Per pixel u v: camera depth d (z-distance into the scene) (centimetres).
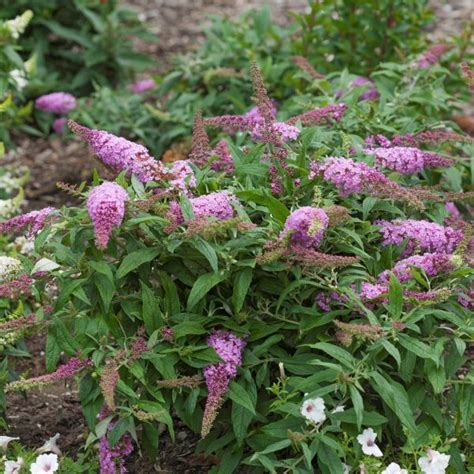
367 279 139
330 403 136
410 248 149
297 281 136
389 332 133
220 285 142
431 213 160
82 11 276
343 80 190
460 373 167
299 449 135
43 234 136
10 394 171
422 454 135
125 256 138
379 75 203
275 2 356
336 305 141
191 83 237
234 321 139
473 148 190
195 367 137
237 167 147
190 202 136
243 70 230
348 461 137
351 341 132
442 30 322
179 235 134
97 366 133
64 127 254
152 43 321
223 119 154
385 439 147
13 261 143
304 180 144
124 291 142
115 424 133
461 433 143
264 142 149
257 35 244
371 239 147
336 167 143
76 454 155
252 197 139
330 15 243
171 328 136
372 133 172
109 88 264
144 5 353
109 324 137
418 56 209
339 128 170
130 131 243
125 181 140
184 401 139
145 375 136
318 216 131
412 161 156
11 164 246
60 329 135
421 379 141
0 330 134
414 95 189
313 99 189
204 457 152
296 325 140
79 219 137
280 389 141
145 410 134
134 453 154
